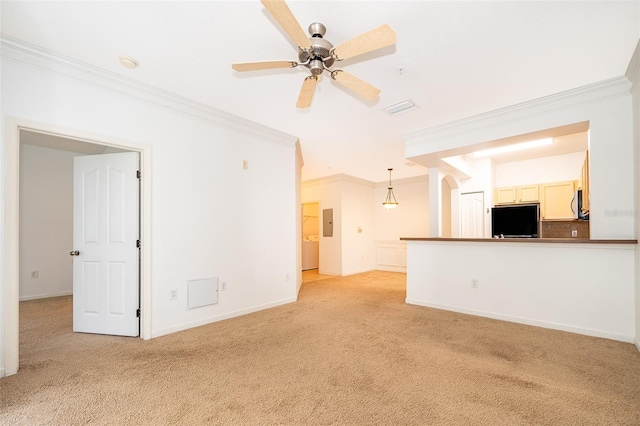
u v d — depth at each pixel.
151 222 2.87
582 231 4.96
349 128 3.95
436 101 3.11
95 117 2.54
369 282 6.07
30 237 4.50
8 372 2.07
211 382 2.00
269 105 3.23
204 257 3.28
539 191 5.20
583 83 2.75
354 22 1.90
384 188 8.05
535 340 2.73
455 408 1.69
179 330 3.04
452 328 3.11
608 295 2.78
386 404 1.74
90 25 1.94
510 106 3.22
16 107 2.15
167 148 3.00
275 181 4.12
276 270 4.10
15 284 2.11
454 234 5.78
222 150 3.48
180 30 1.99
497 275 3.47
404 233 7.63
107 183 2.95
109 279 2.93
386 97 3.01
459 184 5.78
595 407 1.69
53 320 3.37
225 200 3.50
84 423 1.58
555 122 3.04
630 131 2.67
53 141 4.33
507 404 1.73
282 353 2.47
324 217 7.42
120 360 2.33
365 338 2.82
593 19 1.88
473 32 2.01
